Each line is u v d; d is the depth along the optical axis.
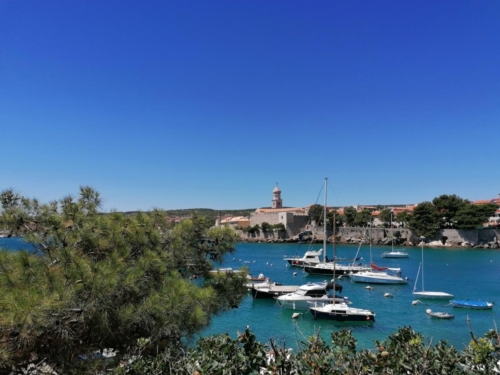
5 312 6.04
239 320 29.36
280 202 175.75
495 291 43.94
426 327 27.56
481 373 4.42
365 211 141.62
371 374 4.55
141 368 5.53
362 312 28.72
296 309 32.19
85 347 7.88
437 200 121.94
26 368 7.22
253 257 92.31
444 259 85.19
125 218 9.62
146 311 7.70
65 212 8.55
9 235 8.21
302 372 4.30
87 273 6.96
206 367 4.58
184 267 10.46
